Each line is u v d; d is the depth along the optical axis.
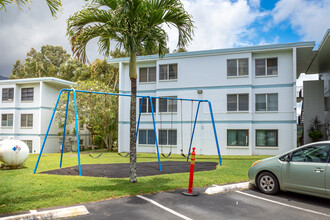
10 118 27.09
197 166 11.92
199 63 20.73
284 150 18.80
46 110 26.83
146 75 22.47
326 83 22.67
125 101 22.81
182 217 5.15
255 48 19.22
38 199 5.96
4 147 10.70
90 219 4.96
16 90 27.05
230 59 19.98
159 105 21.58
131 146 8.03
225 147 19.86
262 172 7.15
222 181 8.27
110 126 24.20
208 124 20.34
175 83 21.22
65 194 6.41
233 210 5.61
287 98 18.89
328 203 6.16
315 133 20.08
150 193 6.86
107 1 7.78
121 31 7.69
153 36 8.00
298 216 5.26
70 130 29.44
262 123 19.41
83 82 24.20
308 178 6.10
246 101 19.58
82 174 9.53
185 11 7.95
